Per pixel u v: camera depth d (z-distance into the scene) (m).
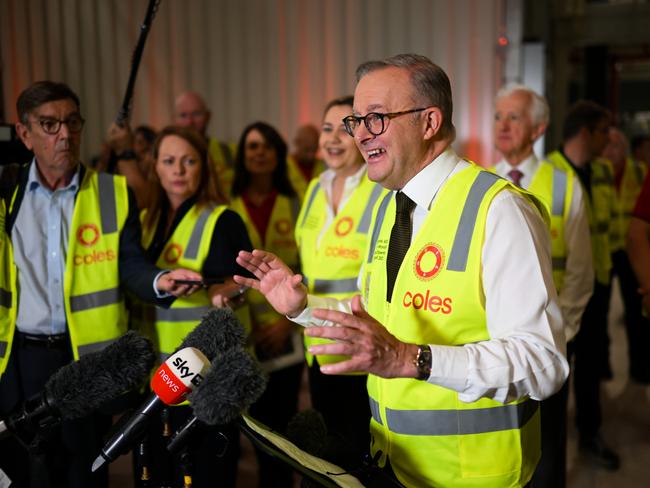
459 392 1.11
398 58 1.28
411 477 1.30
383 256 1.39
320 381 2.29
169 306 1.91
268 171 3.00
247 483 2.82
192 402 1.03
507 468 1.28
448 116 1.29
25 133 1.88
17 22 4.74
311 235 2.37
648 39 7.54
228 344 1.17
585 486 2.87
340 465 1.34
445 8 4.70
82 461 1.92
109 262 1.97
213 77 5.01
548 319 1.17
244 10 4.96
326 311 1.04
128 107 2.34
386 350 1.06
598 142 3.27
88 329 1.93
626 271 4.12
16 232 1.92
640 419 3.62
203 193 2.24
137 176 2.91
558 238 2.33
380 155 1.28
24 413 1.22
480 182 1.26
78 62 4.78
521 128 2.44
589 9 7.63
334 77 4.93
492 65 4.67
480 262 1.21
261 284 1.33
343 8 4.87
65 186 1.96
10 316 1.91
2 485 1.32
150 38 4.89
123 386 1.21
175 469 1.81
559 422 2.20
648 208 2.42
